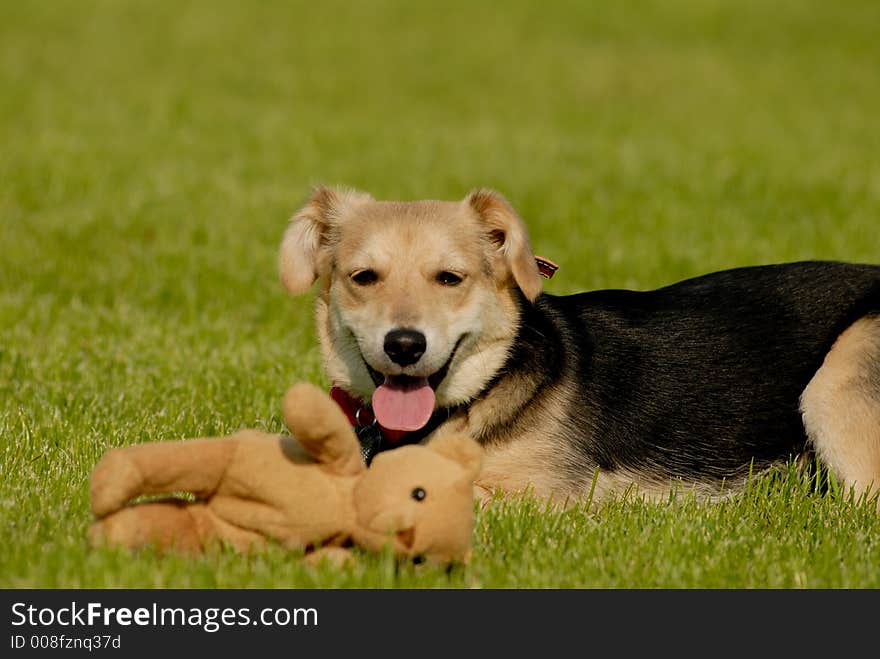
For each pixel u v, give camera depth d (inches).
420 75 1867.6
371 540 268.5
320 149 1147.3
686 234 808.9
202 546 277.7
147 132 1191.6
